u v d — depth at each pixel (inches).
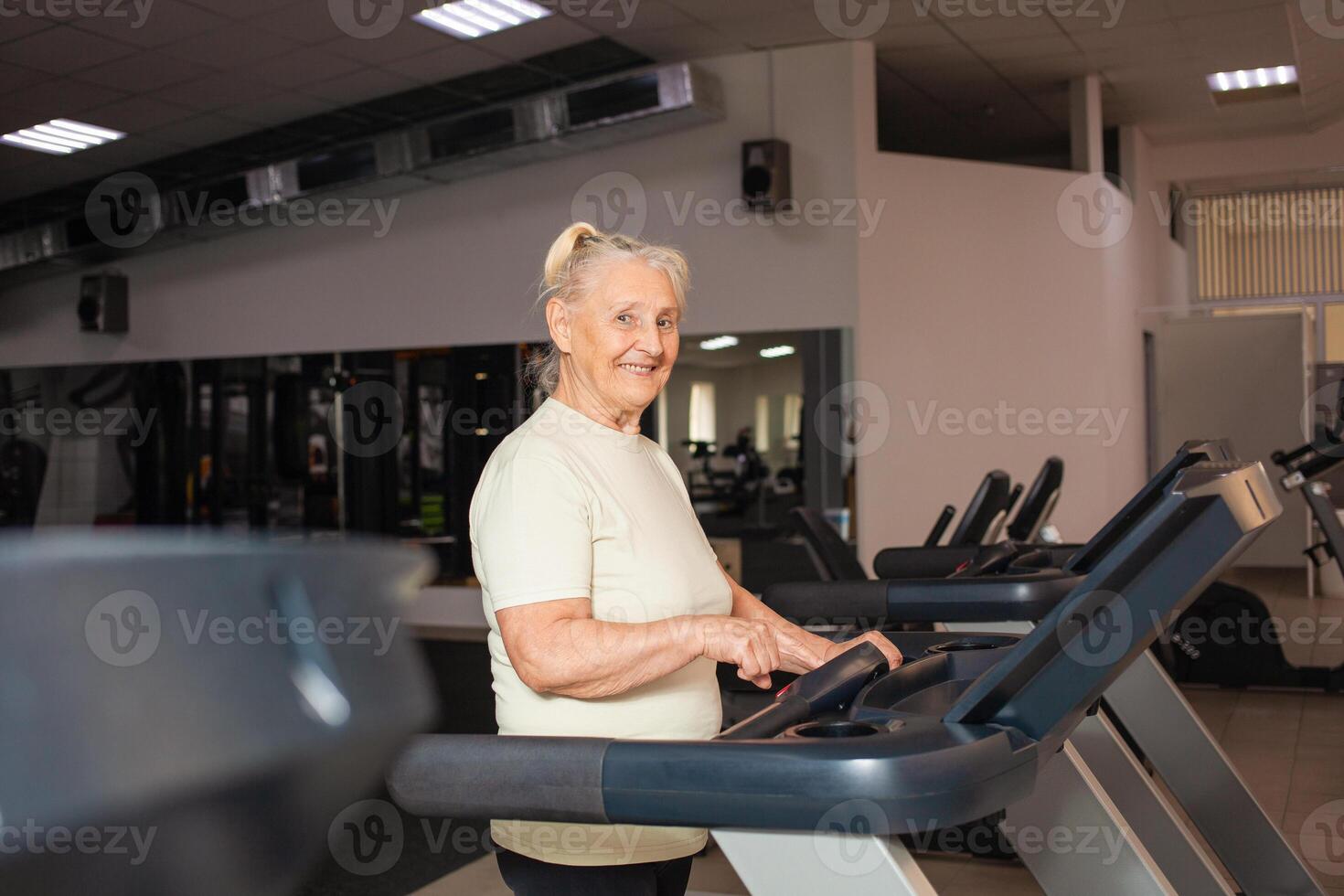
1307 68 294.0
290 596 19.5
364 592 20.4
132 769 16.7
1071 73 297.4
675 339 58.1
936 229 269.0
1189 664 211.2
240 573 19.3
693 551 58.1
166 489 335.9
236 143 300.5
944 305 269.3
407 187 291.4
